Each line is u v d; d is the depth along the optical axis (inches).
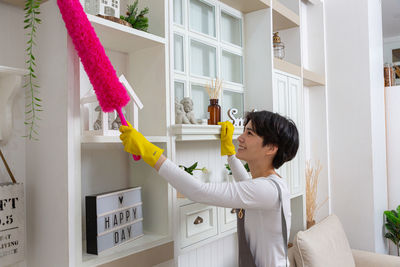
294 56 90.2
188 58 62.4
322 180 109.6
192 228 56.3
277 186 42.5
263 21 74.5
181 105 54.7
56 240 39.9
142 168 53.9
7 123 40.4
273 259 43.6
